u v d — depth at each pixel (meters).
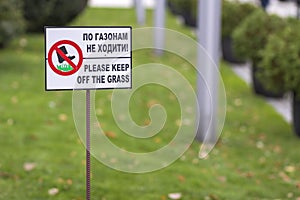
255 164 11.41
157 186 9.89
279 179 10.59
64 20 24.27
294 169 11.17
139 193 9.55
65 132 12.81
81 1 24.34
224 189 9.95
